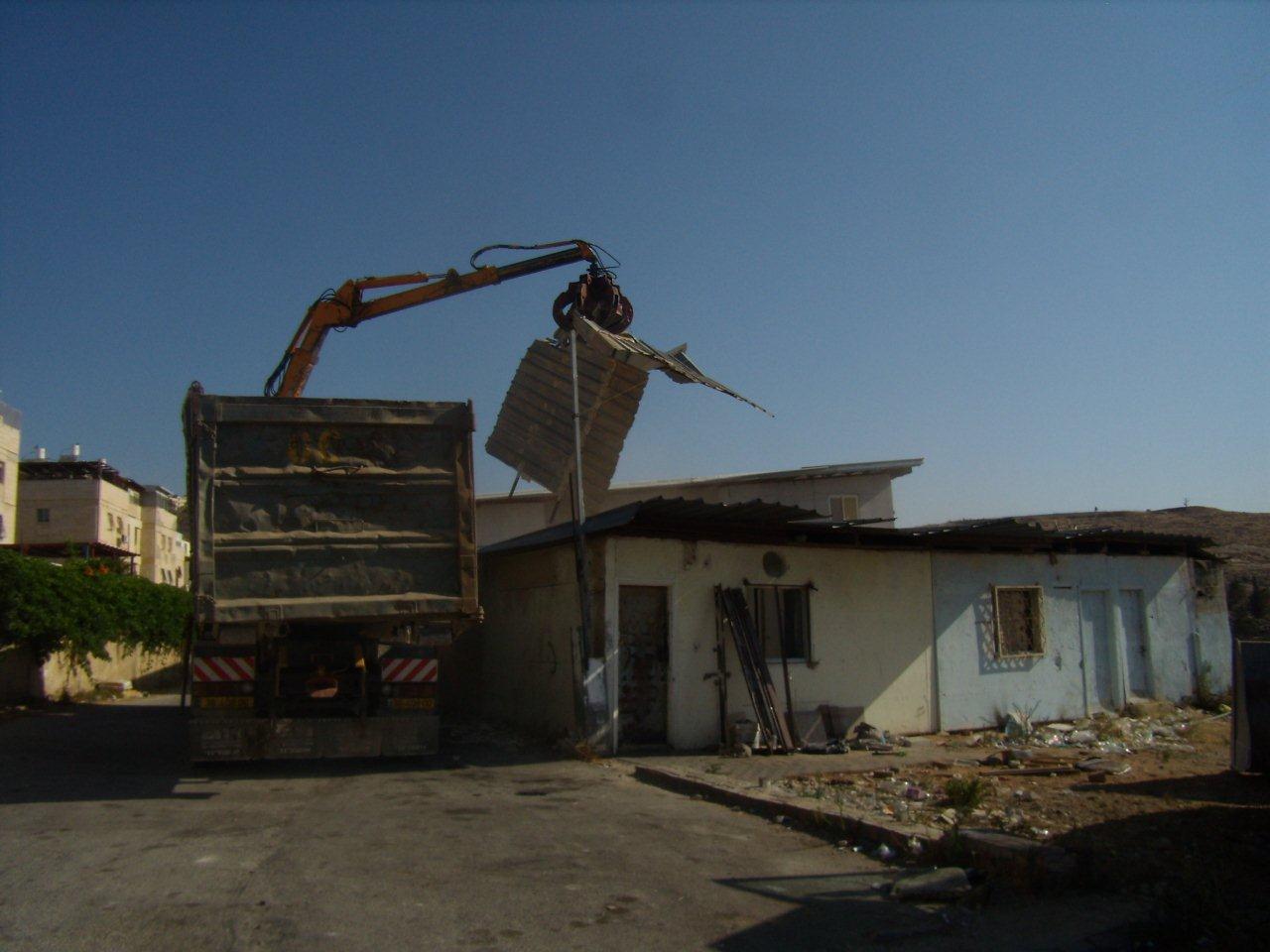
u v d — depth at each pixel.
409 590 9.77
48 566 19.09
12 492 41.38
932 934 5.13
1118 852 6.88
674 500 11.31
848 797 8.85
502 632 16.12
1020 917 5.42
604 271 14.32
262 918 4.99
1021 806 8.64
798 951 4.85
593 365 13.73
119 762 10.81
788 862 6.67
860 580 14.48
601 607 12.33
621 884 5.94
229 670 10.14
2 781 9.21
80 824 7.20
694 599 12.95
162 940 4.62
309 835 6.97
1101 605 17.56
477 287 14.46
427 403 10.05
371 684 10.71
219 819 7.53
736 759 11.72
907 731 14.52
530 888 5.75
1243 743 10.40
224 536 9.31
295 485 9.59
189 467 10.27
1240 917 5.39
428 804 8.41
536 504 27.22
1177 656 18.50
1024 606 16.42
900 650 14.67
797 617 14.04
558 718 13.26
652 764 11.12
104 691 21.78
